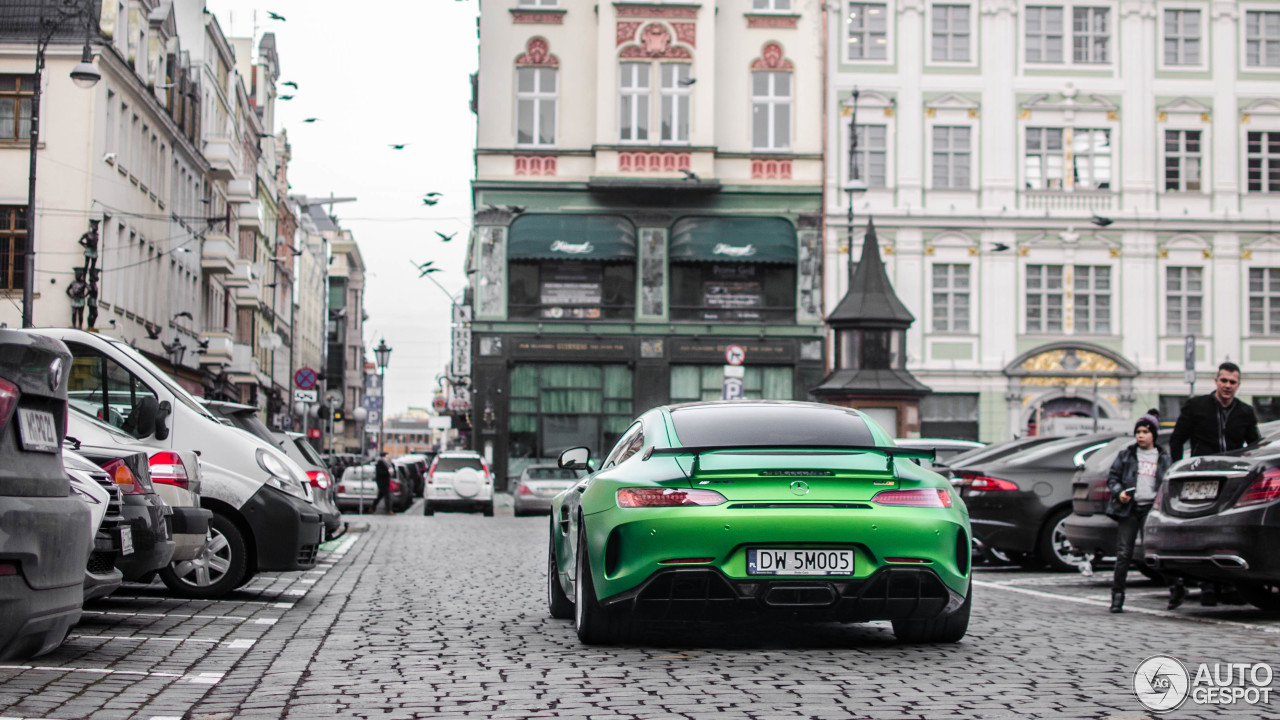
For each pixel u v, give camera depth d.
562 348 43.75
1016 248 44.97
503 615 11.41
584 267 44.12
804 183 44.53
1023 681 7.40
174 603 12.16
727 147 44.72
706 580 8.04
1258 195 45.66
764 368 44.44
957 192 44.94
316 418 89.25
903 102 45.03
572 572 9.79
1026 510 17.33
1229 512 10.88
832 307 44.28
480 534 26.98
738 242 43.75
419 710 6.49
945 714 6.31
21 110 36.03
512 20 44.34
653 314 44.00
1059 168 45.31
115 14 37.53
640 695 6.88
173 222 46.84
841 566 8.08
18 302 35.53
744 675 7.58
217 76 57.59
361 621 10.84
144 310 42.53
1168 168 45.66
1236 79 45.75
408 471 46.66
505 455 43.56
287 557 12.66
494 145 43.97
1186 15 45.84
